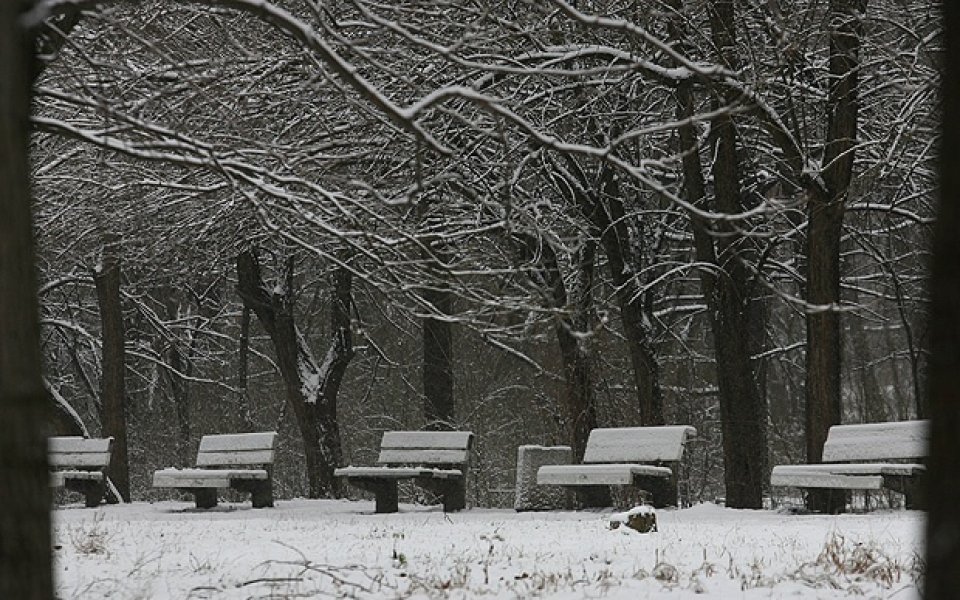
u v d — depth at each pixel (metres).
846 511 30.22
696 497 61.88
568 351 38.00
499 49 25.05
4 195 8.66
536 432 61.09
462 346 61.88
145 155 15.51
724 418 33.22
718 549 18.14
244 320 60.34
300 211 16.77
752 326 49.19
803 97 32.88
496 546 19.28
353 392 66.38
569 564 16.36
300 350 46.97
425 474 32.03
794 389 66.81
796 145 30.84
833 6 29.12
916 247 49.22
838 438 28.53
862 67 31.02
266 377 68.75
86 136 15.39
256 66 22.64
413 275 18.23
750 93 17.44
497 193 24.12
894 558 16.38
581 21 15.09
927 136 35.03
